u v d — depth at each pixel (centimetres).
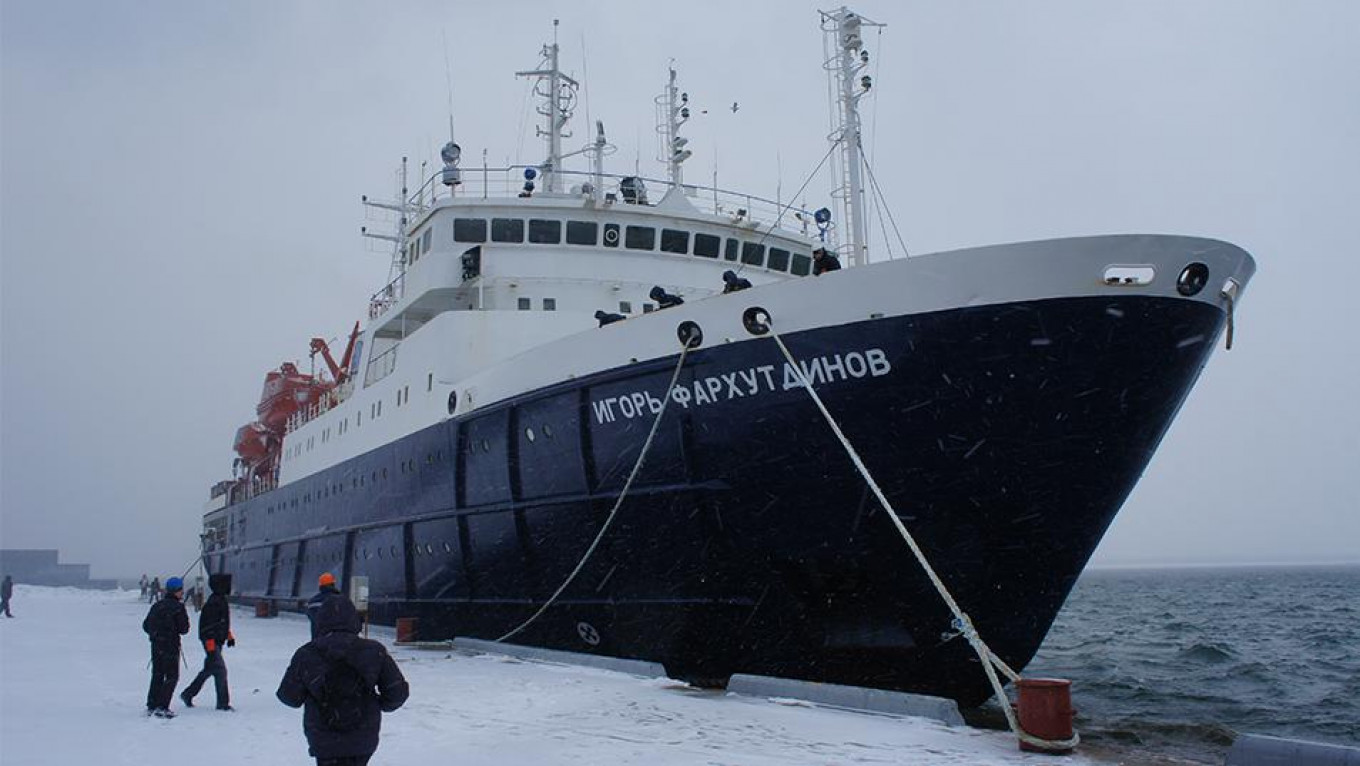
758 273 2362
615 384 1557
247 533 4147
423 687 1348
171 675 1151
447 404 2041
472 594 2003
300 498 3269
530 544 1788
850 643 1455
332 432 2958
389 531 2359
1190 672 2739
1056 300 1192
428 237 2405
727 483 1445
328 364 4112
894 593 1400
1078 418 1241
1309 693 2308
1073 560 1355
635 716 1105
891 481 1333
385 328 2705
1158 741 1477
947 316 1234
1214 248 1191
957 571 1359
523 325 2100
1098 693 2300
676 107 2678
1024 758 902
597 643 1748
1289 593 10950
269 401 4125
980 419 1266
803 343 1327
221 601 1223
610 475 1595
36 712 1191
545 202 2248
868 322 1277
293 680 585
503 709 1159
